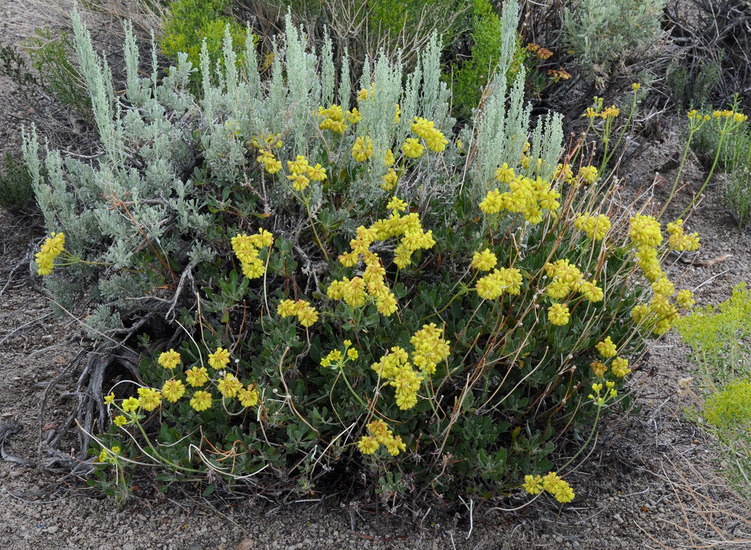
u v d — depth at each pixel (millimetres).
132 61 3338
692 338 2637
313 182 2863
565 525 2736
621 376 2709
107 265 2943
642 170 5297
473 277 2725
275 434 2725
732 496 2869
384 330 2645
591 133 5355
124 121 3186
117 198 2814
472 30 5434
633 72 5438
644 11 5164
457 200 3098
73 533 2605
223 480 2686
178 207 2785
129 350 3055
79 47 3008
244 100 3074
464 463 2604
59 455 2842
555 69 5562
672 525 2754
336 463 2818
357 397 2438
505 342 2586
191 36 4758
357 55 5113
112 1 5648
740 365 2896
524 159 3227
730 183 4891
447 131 3643
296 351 2756
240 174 2955
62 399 3195
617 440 3084
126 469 2768
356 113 2977
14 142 4730
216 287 2930
